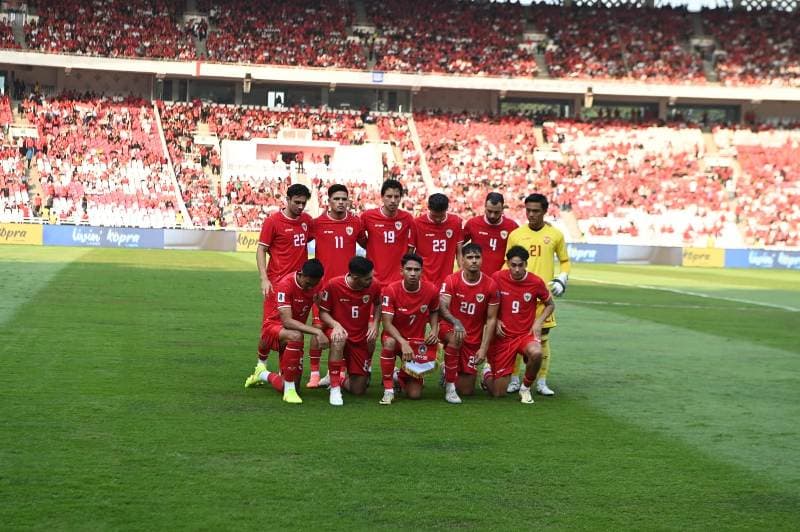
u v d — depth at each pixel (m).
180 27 56.66
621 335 17.44
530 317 10.89
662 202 53.62
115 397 10.04
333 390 10.14
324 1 60.34
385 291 10.40
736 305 24.81
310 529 6.03
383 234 11.45
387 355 10.27
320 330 10.12
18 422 8.70
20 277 25.20
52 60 52.78
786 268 47.91
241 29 57.69
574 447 8.48
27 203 46.91
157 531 5.92
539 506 6.68
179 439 8.26
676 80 58.59
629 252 48.06
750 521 6.48
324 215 11.48
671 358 14.60
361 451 8.05
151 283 25.33
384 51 58.22
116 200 48.31
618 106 61.25
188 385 10.95
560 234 11.82
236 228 48.38
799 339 17.45
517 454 8.14
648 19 62.53
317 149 53.81
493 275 10.93
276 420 9.20
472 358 10.93
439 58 58.44
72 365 12.00
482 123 58.03
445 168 54.66
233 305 20.50
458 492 6.95
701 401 10.98
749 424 9.69
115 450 7.81
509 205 52.56
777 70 59.91
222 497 6.64
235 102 57.66
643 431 9.23
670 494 7.07
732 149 57.62
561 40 60.78
